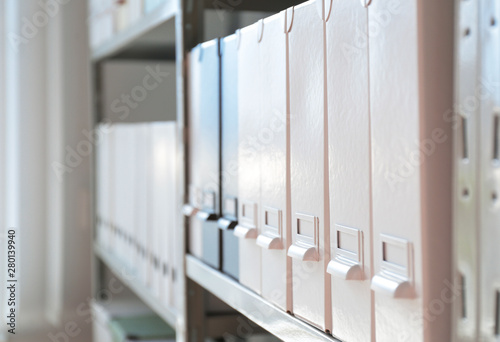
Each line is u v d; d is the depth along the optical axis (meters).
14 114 2.77
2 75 2.74
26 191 2.80
